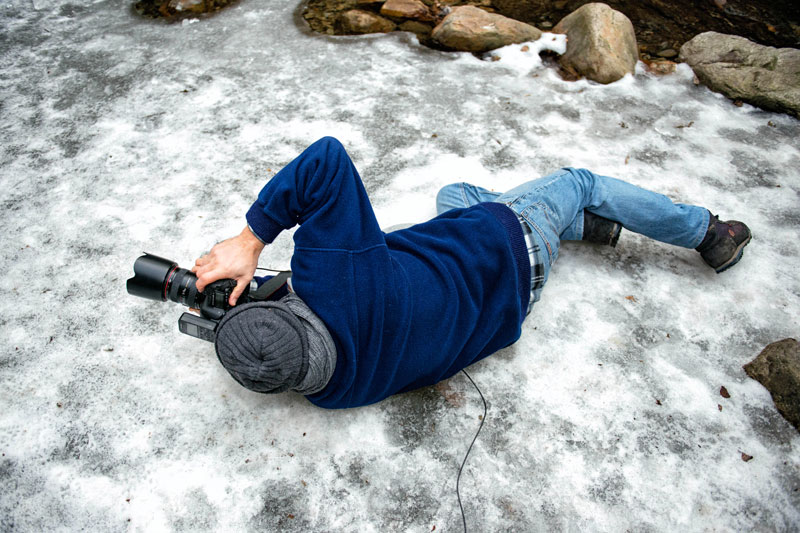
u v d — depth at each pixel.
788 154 3.13
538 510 1.79
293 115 3.28
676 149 3.15
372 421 1.96
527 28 3.90
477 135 3.19
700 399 2.07
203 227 2.60
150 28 4.05
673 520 1.78
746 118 3.38
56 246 2.51
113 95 3.41
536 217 2.06
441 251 1.90
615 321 2.30
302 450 1.88
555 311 2.33
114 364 2.09
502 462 1.89
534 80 3.63
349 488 1.81
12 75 3.56
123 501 1.76
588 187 2.25
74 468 1.82
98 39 3.93
